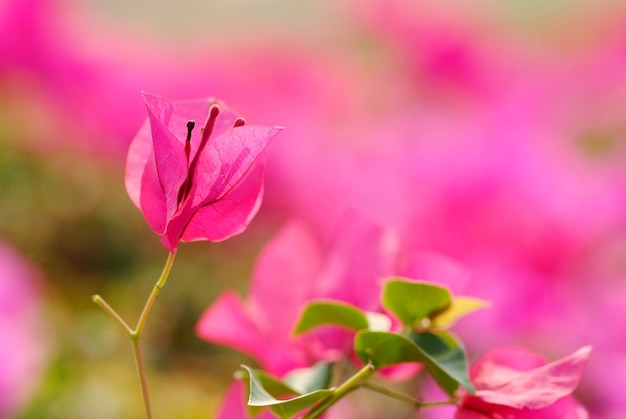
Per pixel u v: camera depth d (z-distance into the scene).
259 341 0.55
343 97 1.57
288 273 0.56
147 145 0.47
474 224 0.89
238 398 0.53
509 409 0.47
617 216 0.90
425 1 1.74
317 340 0.54
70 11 1.53
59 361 0.99
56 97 1.46
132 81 1.45
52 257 1.33
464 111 1.61
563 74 1.68
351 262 0.55
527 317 0.87
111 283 1.28
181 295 1.21
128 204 1.37
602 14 1.83
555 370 0.47
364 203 0.94
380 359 0.48
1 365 0.84
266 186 1.24
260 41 1.62
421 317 0.49
